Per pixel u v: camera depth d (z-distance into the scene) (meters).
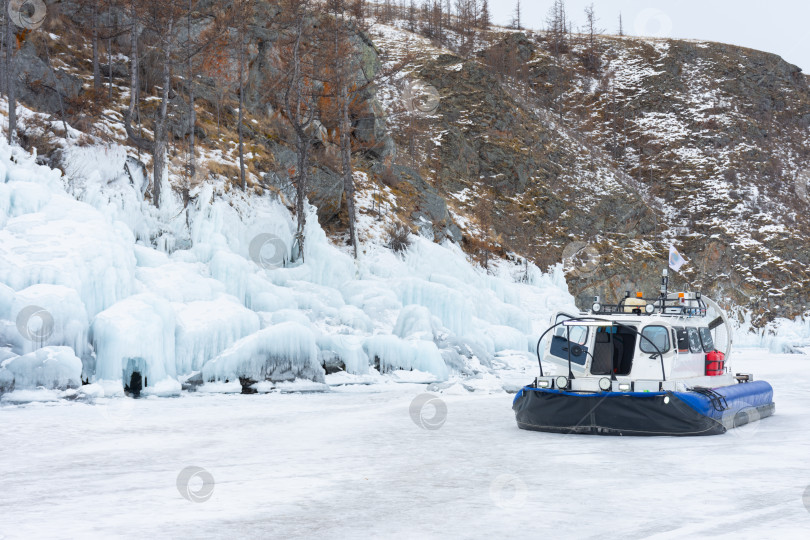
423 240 31.81
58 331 15.71
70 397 15.19
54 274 16.31
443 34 96.62
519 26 115.94
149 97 28.75
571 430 11.45
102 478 8.27
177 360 17.80
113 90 28.27
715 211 64.69
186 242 22.98
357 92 33.97
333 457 9.70
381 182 35.81
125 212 21.52
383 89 54.78
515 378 22.56
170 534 5.87
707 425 10.98
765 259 58.97
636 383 11.18
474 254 37.53
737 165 71.75
